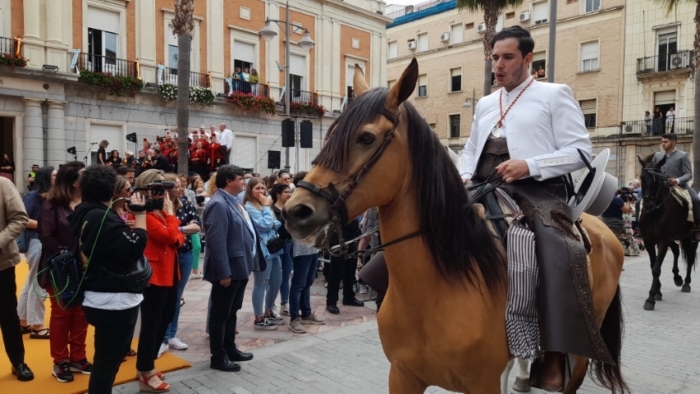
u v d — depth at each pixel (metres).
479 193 2.38
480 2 16.97
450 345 2.06
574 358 2.94
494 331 2.11
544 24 29.16
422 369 2.22
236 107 22.31
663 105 25.36
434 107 34.91
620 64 26.39
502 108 2.56
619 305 3.23
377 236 6.73
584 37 27.66
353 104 1.95
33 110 16.70
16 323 4.13
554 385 2.74
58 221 4.23
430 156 2.07
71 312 4.24
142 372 4.01
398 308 2.20
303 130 13.37
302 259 5.71
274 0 23.67
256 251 5.45
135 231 3.12
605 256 3.00
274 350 5.06
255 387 4.12
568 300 2.15
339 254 1.99
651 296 6.80
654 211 6.98
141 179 4.17
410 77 1.89
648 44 25.44
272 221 5.79
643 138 25.30
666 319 6.26
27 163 16.67
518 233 2.26
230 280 4.36
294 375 4.39
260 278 5.77
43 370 4.38
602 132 27.08
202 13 21.41
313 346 5.20
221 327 4.47
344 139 1.85
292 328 5.73
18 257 4.10
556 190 2.57
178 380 4.26
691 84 24.12
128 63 19.39
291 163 24.27
